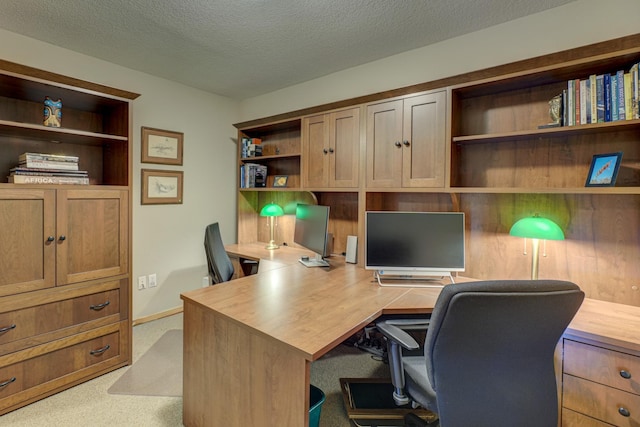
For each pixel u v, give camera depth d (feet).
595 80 5.19
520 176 6.51
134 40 7.59
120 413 5.98
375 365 7.86
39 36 7.39
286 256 9.48
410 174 7.13
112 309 7.32
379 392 6.57
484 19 6.64
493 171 6.81
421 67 7.94
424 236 6.75
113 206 7.31
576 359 4.48
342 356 8.29
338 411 6.20
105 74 8.78
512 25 6.69
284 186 10.86
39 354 6.26
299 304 5.30
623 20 5.63
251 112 12.03
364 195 7.91
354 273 7.41
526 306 3.38
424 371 4.69
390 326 4.78
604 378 4.28
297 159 10.66
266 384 4.25
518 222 5.97
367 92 8.90
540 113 6.24
